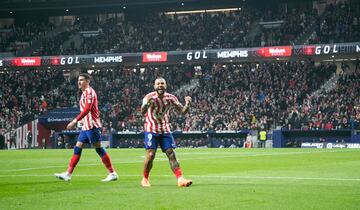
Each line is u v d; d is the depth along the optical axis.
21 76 91.94
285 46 78.31
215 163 31.80
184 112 16.97
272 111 73.38
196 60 84.75
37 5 98.06
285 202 12.53
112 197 13.76
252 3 95.19
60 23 106.94
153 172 24.41
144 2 94.12
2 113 85.06
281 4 95.50
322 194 14.08
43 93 88.44
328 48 75.94
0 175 23.47
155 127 16.78
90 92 19.45
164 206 12.01
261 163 31.22
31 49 95.94
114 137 76.75
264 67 81.81
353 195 13.87
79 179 20.52
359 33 78.69
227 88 80.31
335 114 68.75
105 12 102.69
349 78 75.62
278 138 69.31
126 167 28.72
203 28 91.88
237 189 15.38
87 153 49.66
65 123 83.38
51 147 80.19
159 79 16.86
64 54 91.81
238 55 80.81
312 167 26.88
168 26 94.50
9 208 11.96
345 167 26.66
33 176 22.66
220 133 73.00
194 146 73.62
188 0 92.19
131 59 85.88
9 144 80.88
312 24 86.50
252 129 71.56
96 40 94.06
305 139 70.00
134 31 95.00
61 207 12.07
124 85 85.94
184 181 16.38
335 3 92.12
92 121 19.45
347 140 67.75
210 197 13.52
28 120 82.81
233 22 92.12
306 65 80.00
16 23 107.12
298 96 74.75
